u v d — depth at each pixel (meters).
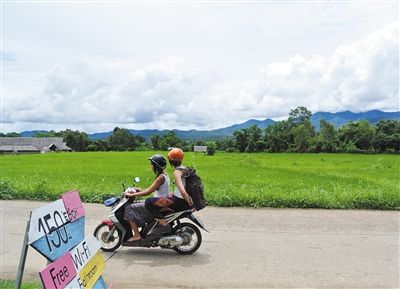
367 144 93.00
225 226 9.56
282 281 6.05
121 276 6.24
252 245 7.95
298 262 6.92
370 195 12.19
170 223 7.33
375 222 10.03
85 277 4.02
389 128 98.44
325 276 6.27
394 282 6.04
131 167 33.19
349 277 6.23
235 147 109.62
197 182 7.18
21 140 119.00
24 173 25.86
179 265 6.75
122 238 7.44
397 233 8.95
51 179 20.38
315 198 12.11
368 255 7.33
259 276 6.25
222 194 12.61
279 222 10.01
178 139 121.25
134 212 7.32
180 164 7.42
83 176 23.22
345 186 17.02
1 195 13.11
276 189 14.10
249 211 11.43
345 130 99.56
